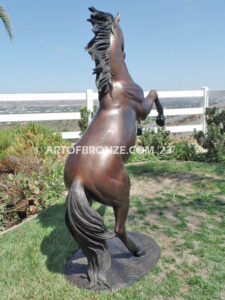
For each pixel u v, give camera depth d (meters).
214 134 6.62
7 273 2.54
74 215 1.91
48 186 4.29
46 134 6.63
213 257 2.69
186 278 2.39
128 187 2.15
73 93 7.88
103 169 2.02
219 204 4.03
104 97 2.29
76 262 2.63
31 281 2.42
